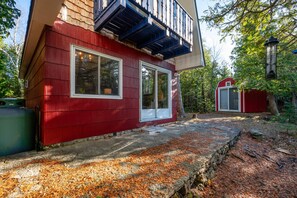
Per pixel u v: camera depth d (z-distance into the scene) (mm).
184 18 5117
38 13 2746
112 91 4375
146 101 5602
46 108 3105
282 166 3783
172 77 6957
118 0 3051
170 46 5055
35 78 4250
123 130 4645
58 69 3283
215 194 2553
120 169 2330
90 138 3822
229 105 13195
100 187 1854
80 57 3672
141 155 2902
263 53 4977
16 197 1650
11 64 13211
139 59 5246
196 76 15359
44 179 2004
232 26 4363
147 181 2025
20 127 3154
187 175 2236
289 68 8727
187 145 3590
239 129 5805
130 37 4562
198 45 6391
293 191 2875
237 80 10656
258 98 12453
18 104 5504
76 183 1927
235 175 3211
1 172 2172
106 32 4215
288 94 10523
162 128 5520
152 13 3709
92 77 3898
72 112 3494
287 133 6082
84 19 3752
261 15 4012
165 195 1753
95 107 3934
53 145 3199
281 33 4512
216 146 3602
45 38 3131
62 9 3365
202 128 5746
